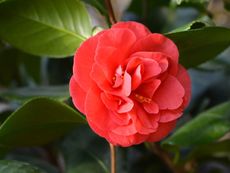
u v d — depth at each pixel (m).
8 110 0.62
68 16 0.54
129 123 0.45
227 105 0.60
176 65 0.46
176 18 0.70
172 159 0.64
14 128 0.51
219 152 0.64
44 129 0.53
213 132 0.57
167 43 0.46
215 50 0.53
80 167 0.61
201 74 0.74
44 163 0.66
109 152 0.62
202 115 0.60
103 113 0.45
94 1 0.52
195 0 0.62
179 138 0.57
